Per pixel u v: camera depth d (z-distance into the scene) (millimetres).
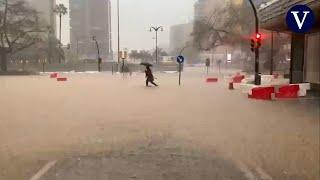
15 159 8305
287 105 19000
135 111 17078
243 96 24859
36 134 11484
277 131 11766
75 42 174500
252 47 31516
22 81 46500
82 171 7273
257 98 22891
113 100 22328
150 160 8148
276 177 6895
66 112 16828
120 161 8055
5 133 11664
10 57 93438
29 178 6844
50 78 56562
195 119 14531
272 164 7812
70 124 13453
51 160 8188
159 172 7195
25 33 77875
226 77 56500
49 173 7152
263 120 14086
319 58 26438
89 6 185000
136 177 6859
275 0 24109
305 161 8062
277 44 71375
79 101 21828
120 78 53750
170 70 94000
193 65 141500
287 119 14250
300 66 28766
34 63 94812
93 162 7980
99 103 20656
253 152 8945
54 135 11297
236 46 79688
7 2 76500
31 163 7934
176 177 6867
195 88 32938
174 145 9758
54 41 98750
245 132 11625
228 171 7281
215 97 24188
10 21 76625
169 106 19031
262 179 6777
